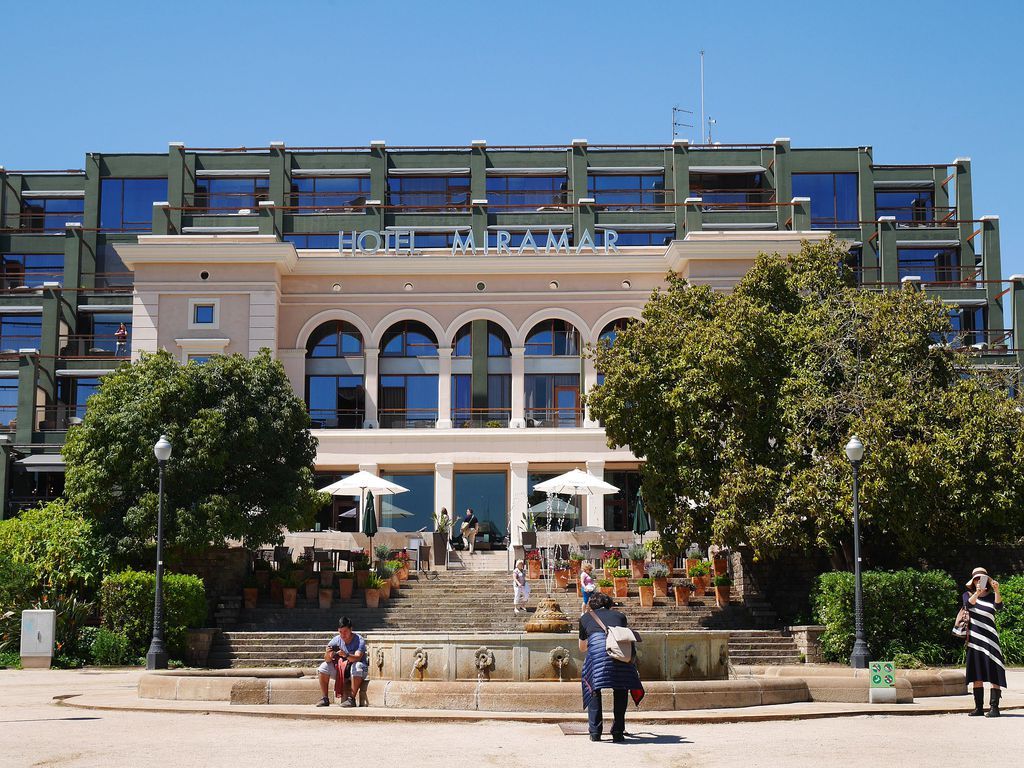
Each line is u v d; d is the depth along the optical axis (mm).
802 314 35312
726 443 32781
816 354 33562
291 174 59625
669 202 59688
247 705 18016
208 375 35406
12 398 57188
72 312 58812
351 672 17641
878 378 32969
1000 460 31547
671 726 15656
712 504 32562
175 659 29719
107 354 57250
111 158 61688
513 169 60000
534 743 13805
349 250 53438
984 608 17234
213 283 49875
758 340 33625
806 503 31031
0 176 62094
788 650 30094
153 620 30266
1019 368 37156
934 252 60656
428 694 17344
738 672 25281
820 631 30016
